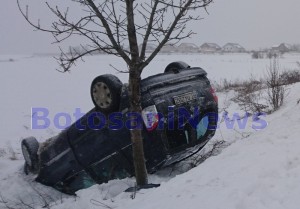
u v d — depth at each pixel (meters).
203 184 3.98
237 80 22.33
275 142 4.65
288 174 3.66
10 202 6.68
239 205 3.26
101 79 5.57
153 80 5.48
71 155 6.39
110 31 4.52
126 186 5.49
